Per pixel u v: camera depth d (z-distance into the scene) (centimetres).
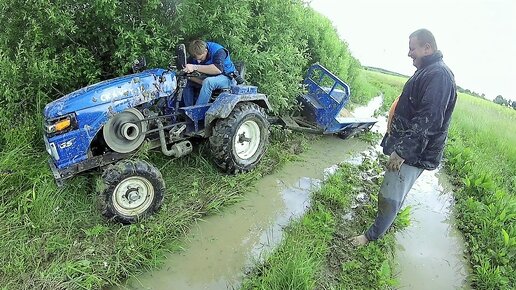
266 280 321
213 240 376
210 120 430
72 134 355
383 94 1140
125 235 357
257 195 452
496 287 353
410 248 402
